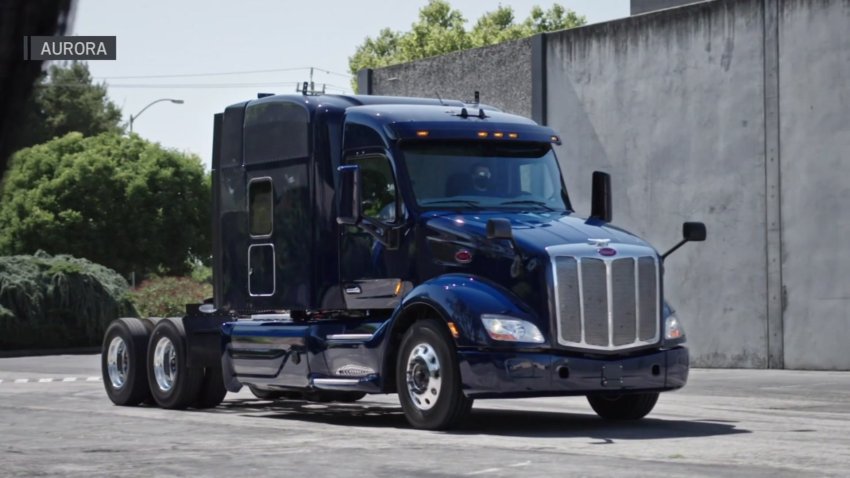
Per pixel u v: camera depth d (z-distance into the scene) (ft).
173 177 192.34
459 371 37.35
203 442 35.53
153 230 189.06
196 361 49.44
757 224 78.43
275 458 30.96
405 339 39.04
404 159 41.27
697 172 81.92
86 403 54.54
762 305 78.23
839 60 74.23
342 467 28.81
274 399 56.80
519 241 37.78
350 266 42.96
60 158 190.49
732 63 79.82
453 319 37.17
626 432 37.78
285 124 45.47
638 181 85.56
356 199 40.55
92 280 137.08
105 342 53.83
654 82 84.43
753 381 65.72
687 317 82.43
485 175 42.22
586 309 37.35
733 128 79.82
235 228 48.01
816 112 75.36
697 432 37.60
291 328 44.70
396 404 53.78
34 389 64.49
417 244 40.42
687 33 82.43
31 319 132.77
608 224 41.42
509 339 36.50
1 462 30.55
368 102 45.27
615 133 86.94
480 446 33.42
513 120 43.93
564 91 90.53
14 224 184.24
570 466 28.40
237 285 47.85
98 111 273.75
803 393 57.00
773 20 77.46
